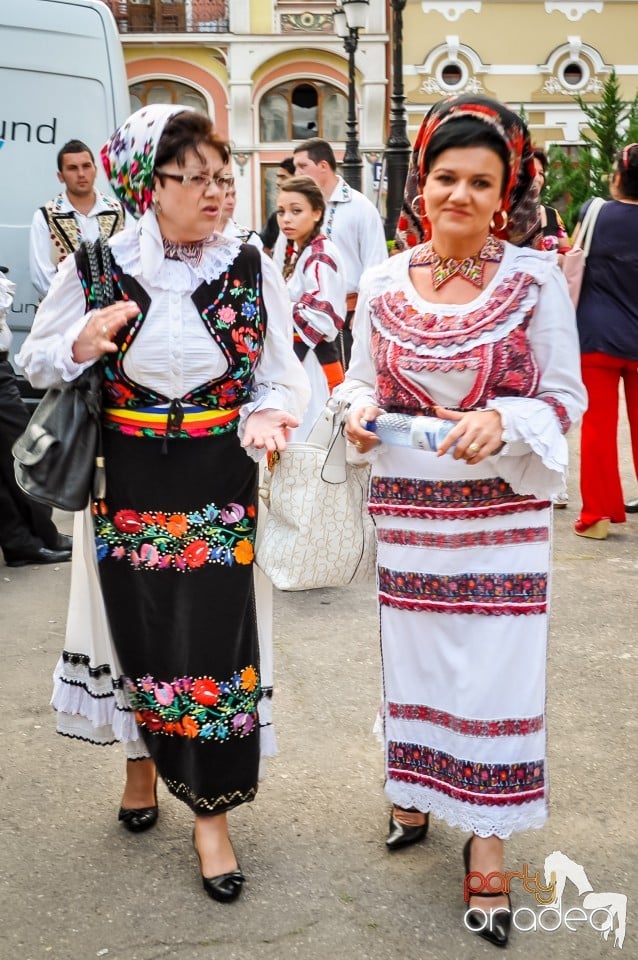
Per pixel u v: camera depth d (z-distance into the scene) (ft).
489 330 7.75
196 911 8.38
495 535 7.99
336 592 16.11
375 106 83.30
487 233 8.00
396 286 8.22
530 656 8.07
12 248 23.85
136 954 7.86
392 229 41.88
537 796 8.21
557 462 7.50
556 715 11.74
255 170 84.99
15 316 23.99
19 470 8.31
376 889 8.65
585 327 17.92
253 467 8.73
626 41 83.46
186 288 8.14
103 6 24.77
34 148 24.02
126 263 8.13
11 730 11.50
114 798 10.11
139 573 8.45
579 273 17.87
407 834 9.20
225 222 12.78
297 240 16.69
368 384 8.79
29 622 14.94
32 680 12.86
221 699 8.47
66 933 8.09
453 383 7.83
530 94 84.02
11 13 23.65
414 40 82.94
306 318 16.24
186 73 83.71
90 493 8.49
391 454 8.21
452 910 8.39
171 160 7.76
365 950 7.91
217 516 8.45
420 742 8.55
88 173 21.97
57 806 9.95
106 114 24.70
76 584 9.00
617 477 18.53
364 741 11.18
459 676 8.14
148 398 8.23
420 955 7.86
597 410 18.19
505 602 8.00
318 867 8.95
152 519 8.38
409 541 8.21
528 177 8.07
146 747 8.87
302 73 83.61
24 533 17.67
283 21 82.53
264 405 8.56
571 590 15.99
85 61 24.43
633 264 17.61
